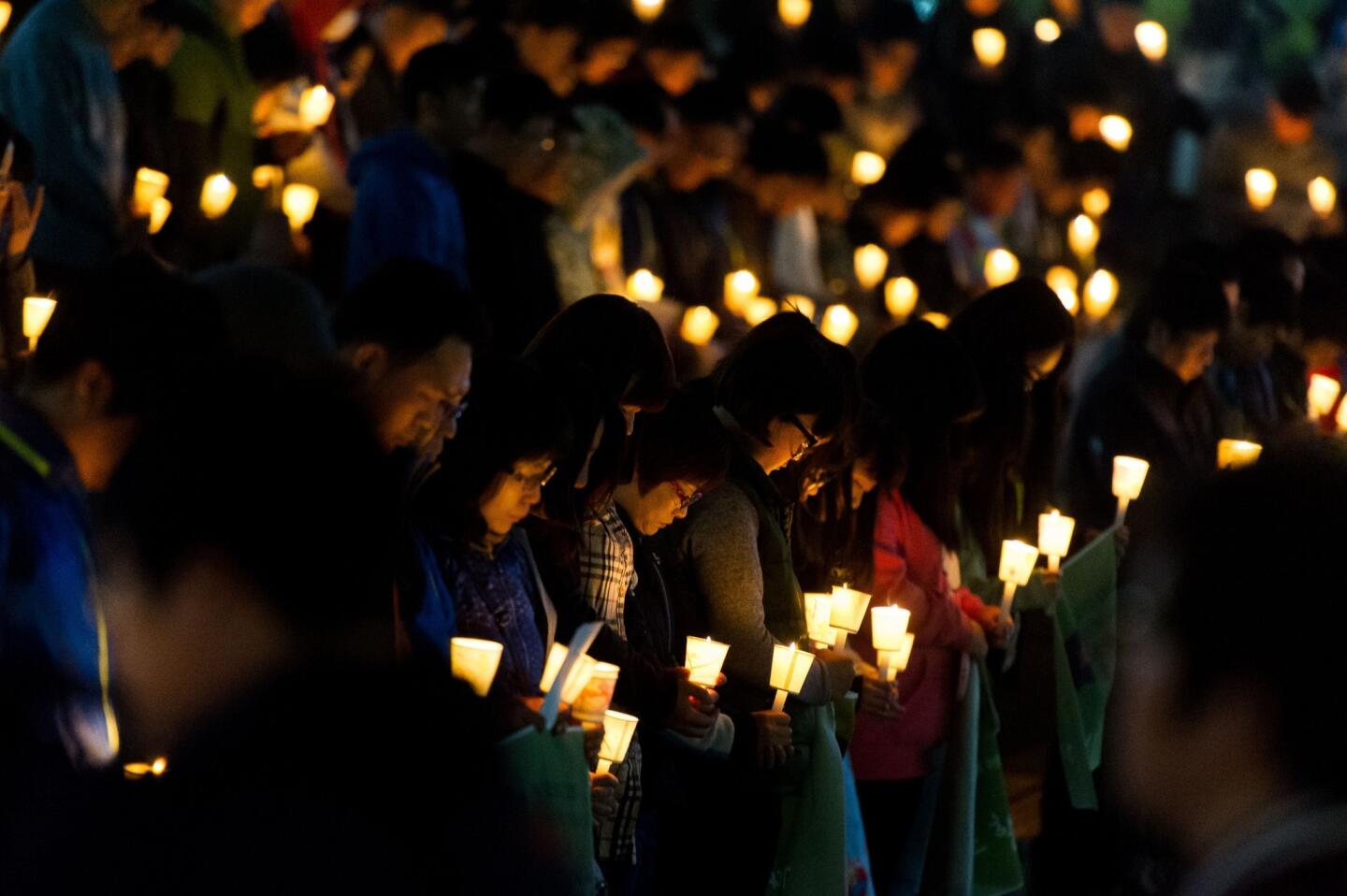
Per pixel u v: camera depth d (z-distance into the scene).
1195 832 2.59
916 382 8.27
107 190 9.46
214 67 10.78
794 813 7.21
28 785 4.13
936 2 19.19
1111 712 2.96
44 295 9.20
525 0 13.42
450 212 10.12
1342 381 12.57
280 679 3.29
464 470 5.63
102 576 4.36
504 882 4.52
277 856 3.27
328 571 3.29
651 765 6.88
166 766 3.43
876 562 8.03
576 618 6.30
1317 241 13.46
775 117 15.23
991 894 8.51
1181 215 17.52
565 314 6.66
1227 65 21.92
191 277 5.28
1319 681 2.48
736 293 12.34
